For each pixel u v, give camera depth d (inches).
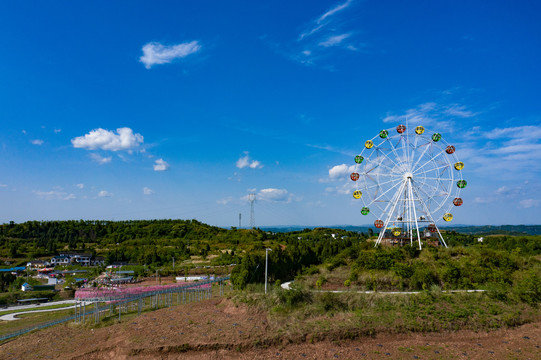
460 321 1918.1
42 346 2043.6
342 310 2111.2
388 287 2559.1
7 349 2044.8
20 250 7805.1
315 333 1819.6
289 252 3966.5
